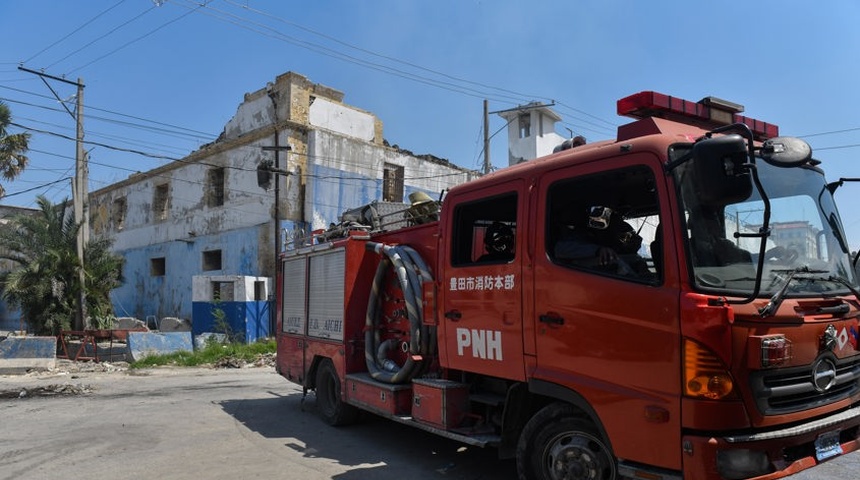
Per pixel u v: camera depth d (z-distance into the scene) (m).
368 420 8.20
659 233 3.89
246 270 25.03
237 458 6.38
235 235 25.78
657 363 3.76
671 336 3.69
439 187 29.89
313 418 8.49
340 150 25.30
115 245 34.22
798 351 3.75
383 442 7.07
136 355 16.88
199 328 22.39
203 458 6.38
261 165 25.00
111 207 35.19
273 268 23.89
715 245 3.78
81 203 20.42
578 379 4.24
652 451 3.76
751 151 3.41
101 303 20.80
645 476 3.78
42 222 20.08
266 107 25.25
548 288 4.52
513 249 5.14
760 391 3.58
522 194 4.88
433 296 5.85
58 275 19.45
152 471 5.90
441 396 5.48
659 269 3.85
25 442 7.17
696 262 3.70
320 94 25.91
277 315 9.80
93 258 20.95
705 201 3.45
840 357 4.09
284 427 7.91
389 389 6.35
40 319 19.22
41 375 14.38
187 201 29.03
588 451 4.25
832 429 3.90
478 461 6.23
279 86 24.56
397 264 6.51
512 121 33.72
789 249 4.13
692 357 3.57
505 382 5.35
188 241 28.47
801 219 4.32
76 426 8.09
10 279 19.09
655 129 4.27
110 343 17.73
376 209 8.66
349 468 6.00
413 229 6.87
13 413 9.17
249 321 21.80
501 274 4.97
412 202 7.96
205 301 22.45
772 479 3.53
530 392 4.70
